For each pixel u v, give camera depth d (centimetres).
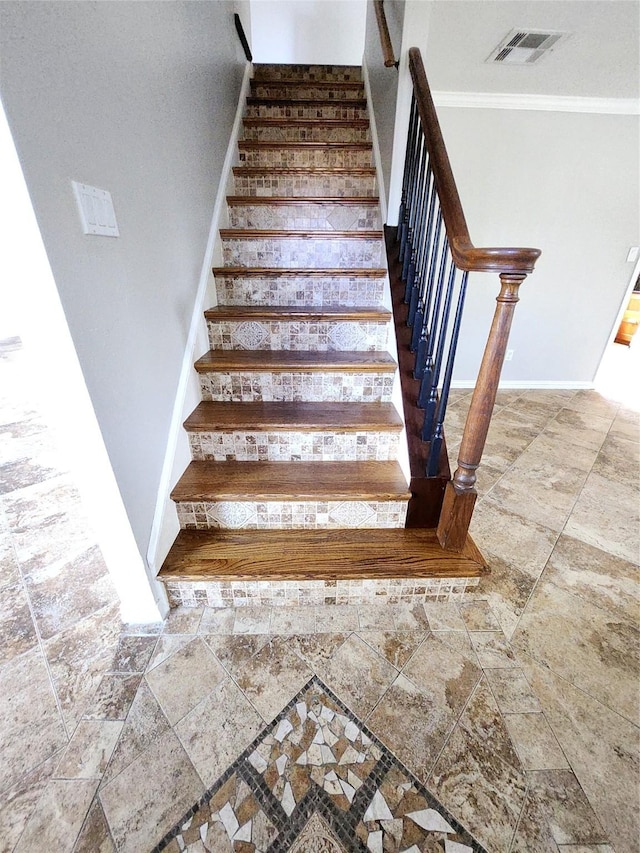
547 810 83
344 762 90
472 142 263
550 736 96
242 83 253
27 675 108
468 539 136
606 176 276
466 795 85
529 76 227
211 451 147
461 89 244
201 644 117
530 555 155
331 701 103
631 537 166
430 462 131
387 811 83
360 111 266
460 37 192
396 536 137
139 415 109
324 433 144
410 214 165
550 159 270
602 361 340
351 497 132
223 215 197
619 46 194
